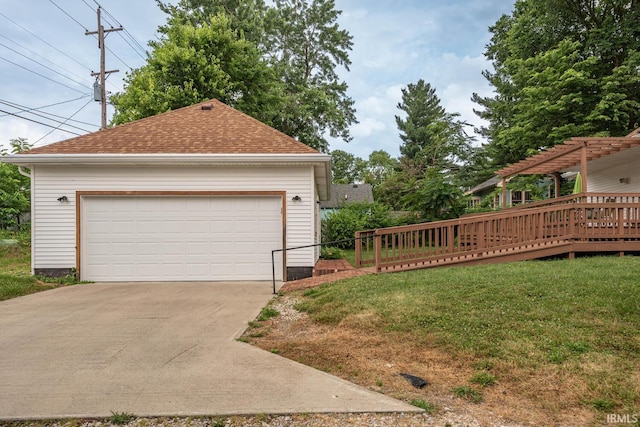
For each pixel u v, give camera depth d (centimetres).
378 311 465
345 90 3081
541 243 809
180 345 403
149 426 250
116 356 370
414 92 4359
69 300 644
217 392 292
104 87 1788
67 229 852
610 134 1545
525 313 414
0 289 695
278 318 518
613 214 833
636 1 1576
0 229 1936
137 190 859
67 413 263
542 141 1730
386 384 303
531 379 294
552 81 1598
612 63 1639
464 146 2444
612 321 377
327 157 839
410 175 2789
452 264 777
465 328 391
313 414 260
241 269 870
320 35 2975
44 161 825
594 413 252
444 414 258
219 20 1970
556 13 1722
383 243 1595
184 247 866
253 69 2034
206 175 867
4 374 329
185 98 1725
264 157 837
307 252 869
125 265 860
